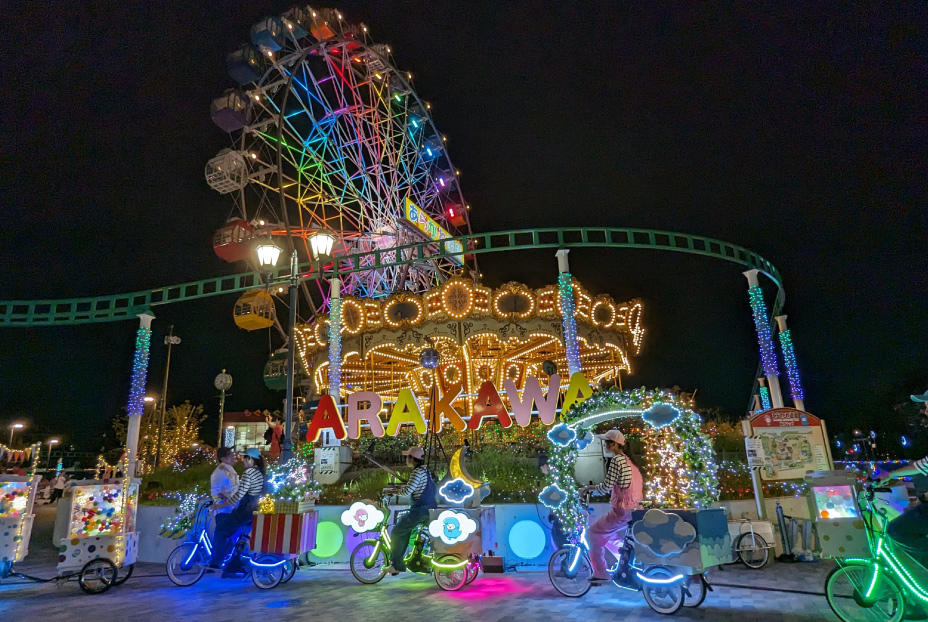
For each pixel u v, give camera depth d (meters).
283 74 25.22
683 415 7.21
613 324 21.14
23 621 6.70
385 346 20.84
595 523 7.13
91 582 8.41
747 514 9.93
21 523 8.71
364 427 15.74
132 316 15.16
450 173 31.59
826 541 6.31
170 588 8.53
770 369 14.25
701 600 6.51
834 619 5.88
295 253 10.70
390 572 8.27
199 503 8.81
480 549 7.94
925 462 5.32
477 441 16.09
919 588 5.32
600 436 7.31
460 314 19.72
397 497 10.32
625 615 6.34
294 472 8.87
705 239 14.87
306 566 10.02
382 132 27.97
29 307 15.12
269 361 27.91
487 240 14.73
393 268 25.98
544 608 6.71
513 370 25.08
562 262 14.66
